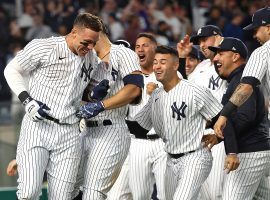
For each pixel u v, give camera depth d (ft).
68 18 108.37
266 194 56.39
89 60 49.52
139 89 50.29
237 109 52.75
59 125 49.26
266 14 54.34
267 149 54.39
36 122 49.03
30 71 49.49
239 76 54.24
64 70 48.65
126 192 61.77
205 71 61.72
